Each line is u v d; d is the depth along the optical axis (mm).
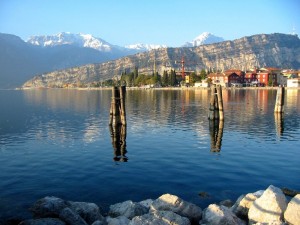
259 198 15969
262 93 154125
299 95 137250
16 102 127188
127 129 48625
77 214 16031
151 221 14375
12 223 17062
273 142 37406
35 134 45250
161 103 99562
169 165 27891
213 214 15492
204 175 24828
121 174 25469
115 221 15250
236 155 31188
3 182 23797
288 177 24344
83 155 32188
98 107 93188
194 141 38406
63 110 84125
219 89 55219
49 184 23250
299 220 14398
